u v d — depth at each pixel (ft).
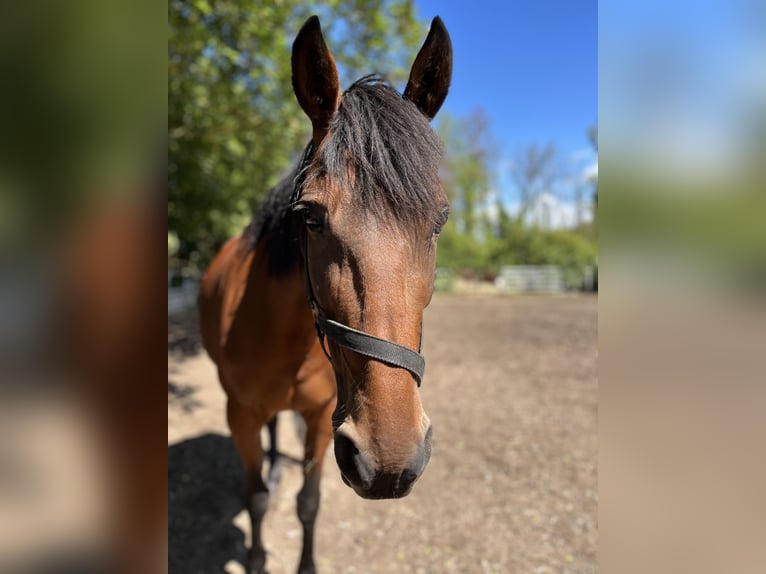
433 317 40.47
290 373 6.52
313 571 7.45
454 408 16.19
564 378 20.22
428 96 5.07
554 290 74.79
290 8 14.89
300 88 4.72
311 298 4.74
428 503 10.21
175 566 8.06
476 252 80.84
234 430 7.32
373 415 3.71
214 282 8.57
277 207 6.39
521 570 8.23
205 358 21.39
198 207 18.54
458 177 99.04
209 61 13.78
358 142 4.09
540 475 11.44
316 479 7.32
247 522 9.45
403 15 17.90
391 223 3.99
